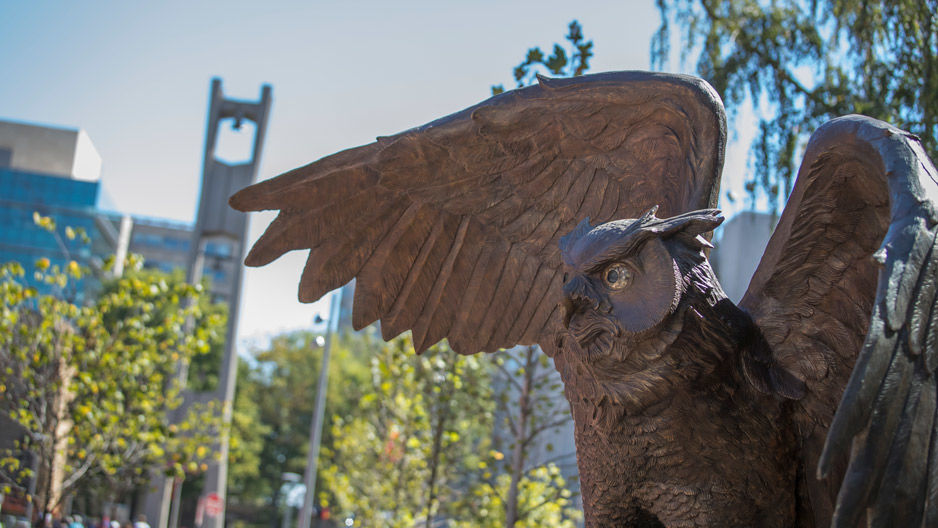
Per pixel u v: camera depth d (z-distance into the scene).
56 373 9.96
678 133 2.44
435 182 2.69
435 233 2.76
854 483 1.50
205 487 19.45
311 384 42.66
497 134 2.58
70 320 10.66
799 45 6.61
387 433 12.06
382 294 2.77
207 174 21.20
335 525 27.81
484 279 2.79
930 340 1.56
